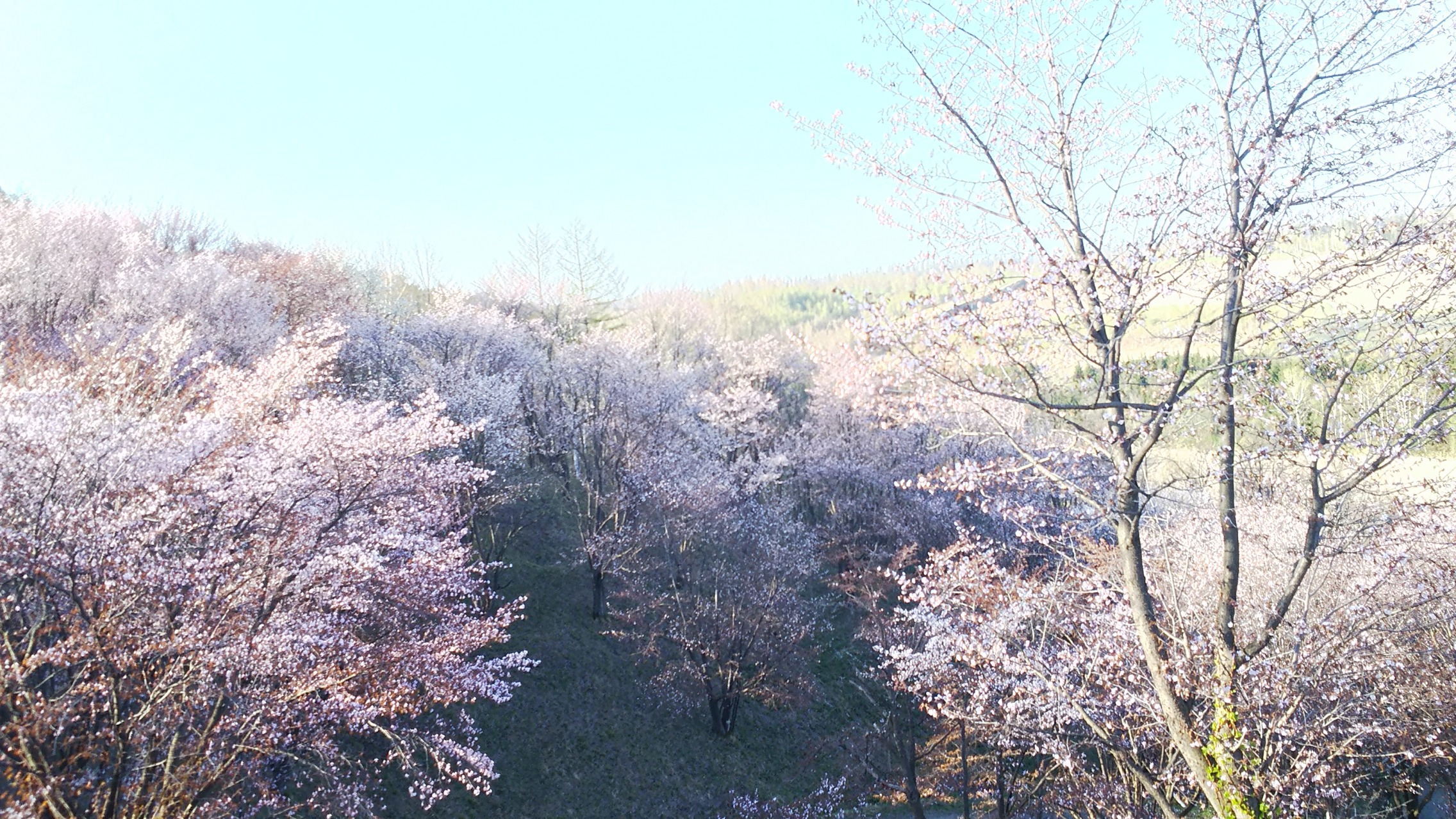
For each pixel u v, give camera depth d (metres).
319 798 15.86
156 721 10.53
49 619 10.79
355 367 32.03
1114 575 12.81
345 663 12.78
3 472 10.50
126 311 23.70
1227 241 8.70
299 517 13.09
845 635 32.28
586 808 21.42
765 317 82.38
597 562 27.97
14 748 9.40
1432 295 8.92
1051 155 9.67
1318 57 9.04
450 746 14.52
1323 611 11.65
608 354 36.31
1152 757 12.90
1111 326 8.97
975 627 13.57
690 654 27.27
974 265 9.23
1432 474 11.55
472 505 23.28
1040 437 12.85
